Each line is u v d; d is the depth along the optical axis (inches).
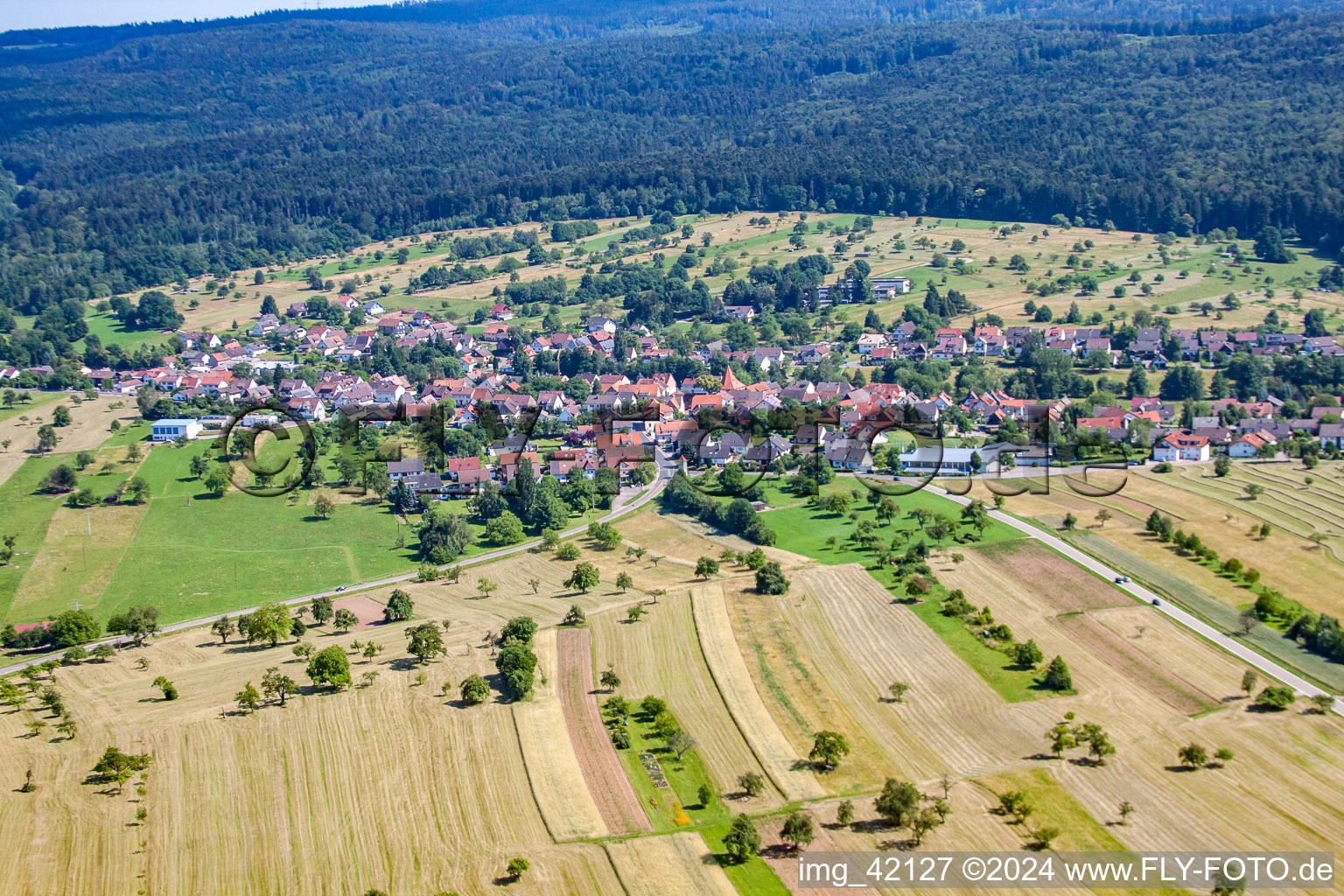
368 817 4266.7
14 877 3912.4
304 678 5428.2
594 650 5674.2
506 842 4109.3
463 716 4985.2
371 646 5674.2
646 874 3902.6
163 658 5895.7
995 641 5615.2
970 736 4805.6
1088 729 4662.9
